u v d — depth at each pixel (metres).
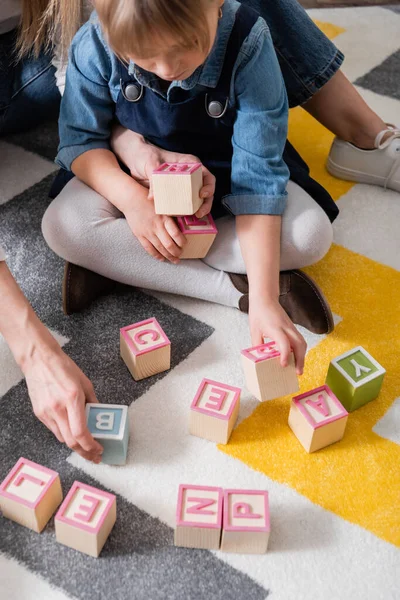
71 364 1.09
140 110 1.28
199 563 1.02
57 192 1.44
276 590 1.00
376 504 1.09
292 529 1.06
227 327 1.32
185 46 1.00
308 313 1.29
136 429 1.17
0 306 1.10
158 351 1.21
